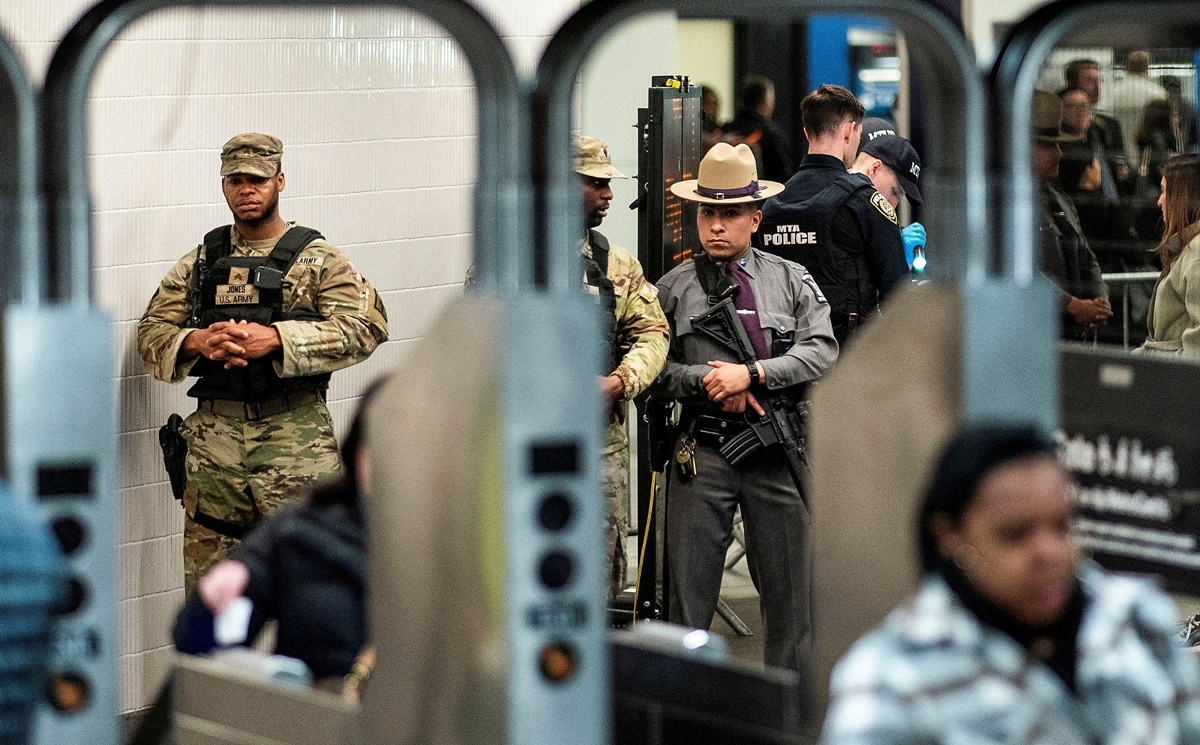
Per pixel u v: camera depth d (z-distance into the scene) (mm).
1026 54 10352
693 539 22562
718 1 10117
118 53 22594
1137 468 11922
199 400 22891
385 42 24906
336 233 24750
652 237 25297
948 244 10422
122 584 23297
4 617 9703
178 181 23234
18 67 10117
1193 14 10227
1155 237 28188
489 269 10180
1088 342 27875
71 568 10297
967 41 10242
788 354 22375
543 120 10125
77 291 10344
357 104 24750
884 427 10812
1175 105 28453
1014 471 9250
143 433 23281
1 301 10281
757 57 42562
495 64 10062
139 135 22859
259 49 23781
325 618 14875
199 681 13086
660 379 22641
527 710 9719
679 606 22672
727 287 22641
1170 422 11719
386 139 25062
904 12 10172
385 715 10914
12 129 10148
